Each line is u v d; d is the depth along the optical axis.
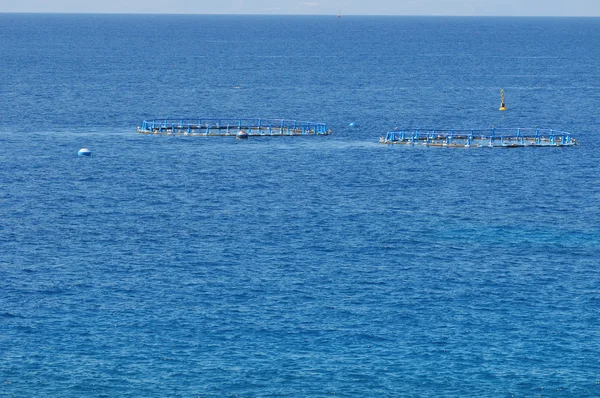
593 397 197.62
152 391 197.50
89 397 194.75
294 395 196.62
